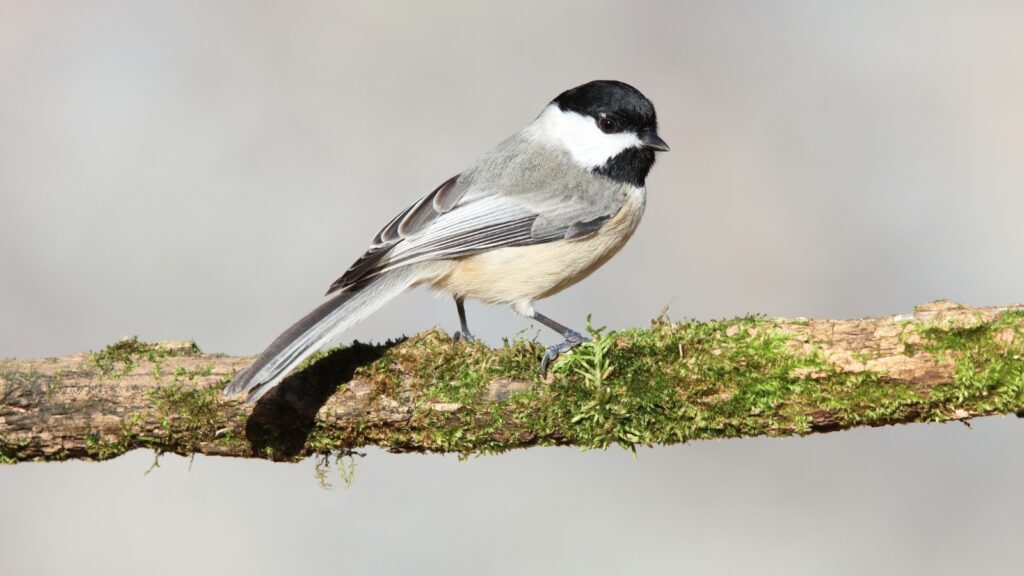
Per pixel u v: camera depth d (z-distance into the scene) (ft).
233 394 20.12
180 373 21.36
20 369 21.15
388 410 20.97
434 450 21.54
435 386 21.04
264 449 21.43
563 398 20.80
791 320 20.94
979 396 19.90
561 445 21.35
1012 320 19.90
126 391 21.07
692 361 20.57
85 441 21.21
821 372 20.17
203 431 21.17
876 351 20.08
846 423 20.62
